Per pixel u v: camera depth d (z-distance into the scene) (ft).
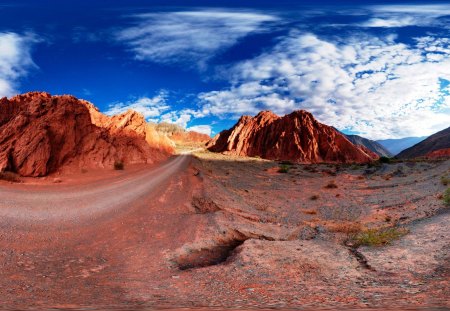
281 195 88.58
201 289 22.15
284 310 15.29
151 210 52.90
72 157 99.86
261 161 242.17
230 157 257.96
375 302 17.28
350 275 25.93
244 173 142.61
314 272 26.89
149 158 134.31
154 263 29.58
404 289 20.83
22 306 15.96
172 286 22.82
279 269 27.63
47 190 65.67
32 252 29.12
